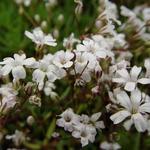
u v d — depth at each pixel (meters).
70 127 0.09
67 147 0.11
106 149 0.10
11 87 0.09
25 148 0.11
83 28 0.13
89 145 0.11
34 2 0.13
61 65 0.09
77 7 0.11
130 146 0.11
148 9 0.13
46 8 0.13
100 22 0.11
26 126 0.11
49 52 0.11
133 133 0.11
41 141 0.11
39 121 0.11
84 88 0.10
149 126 0.08
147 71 0.09
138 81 0.09
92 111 0.10
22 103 0.09
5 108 0.09
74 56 0.09
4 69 0.09
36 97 0.09
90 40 0.09
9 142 0.11
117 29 0.12
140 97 0.08
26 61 0.09
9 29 0.13
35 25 0.12
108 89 0.09
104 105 0.09
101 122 0.09
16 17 0.13
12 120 0.11
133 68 0.09
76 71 0.09
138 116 0.08
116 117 0.08
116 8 0.13
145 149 0.11
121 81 0.09
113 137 0.10
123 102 0.08
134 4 0.14
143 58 0.12
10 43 0.12
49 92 0.10
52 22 0.13
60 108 0.10
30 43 0.12
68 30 0.13
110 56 0.09
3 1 0.14
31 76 0.09
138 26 0.12
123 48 0.11
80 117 0.09
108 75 0.09
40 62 0.09
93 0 0.13
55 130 0.10
